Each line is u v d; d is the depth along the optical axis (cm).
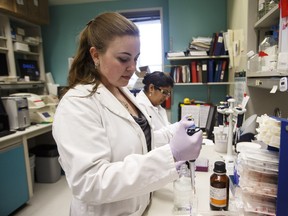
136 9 379
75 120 69
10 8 297
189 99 320
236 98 227
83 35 82
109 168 67
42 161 293
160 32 380
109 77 76
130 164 68
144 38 388
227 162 131
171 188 112
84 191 65
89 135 68
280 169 65
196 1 335
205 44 309
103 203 73
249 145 106
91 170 65
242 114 149
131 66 75
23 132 235
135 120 92
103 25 74
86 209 81
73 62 86
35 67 379
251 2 175
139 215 87
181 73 328
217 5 331
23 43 342
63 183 295
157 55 386
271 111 175
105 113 79
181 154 71
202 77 317
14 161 225
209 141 201
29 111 272
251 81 167
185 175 97
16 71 343
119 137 78
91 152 67
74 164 65
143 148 86
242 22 205
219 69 312
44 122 283
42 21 363
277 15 130
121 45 71
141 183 66
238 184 92
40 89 396
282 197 66
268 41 139
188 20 339
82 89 78
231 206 89
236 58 221
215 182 87
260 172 75
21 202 232
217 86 343
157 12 380
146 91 205
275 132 72
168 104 351
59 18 404
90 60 84
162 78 197
